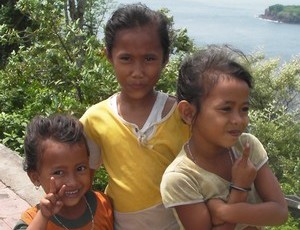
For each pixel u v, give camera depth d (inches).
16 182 172.2
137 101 87.2
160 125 86.3
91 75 197.2
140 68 84.0
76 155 83.2
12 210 154.7
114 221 88.8
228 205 76.2
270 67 582.6
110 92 195.3
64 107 197.3
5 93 261.0
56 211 78.9
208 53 79.5
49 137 83.0
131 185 85.4
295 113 478.6
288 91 584.4
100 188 175.0
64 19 229.5
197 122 79.0
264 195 81.0
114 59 86.1
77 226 85.1
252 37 1569.9
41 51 233.3
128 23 83.7
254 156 82.4
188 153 80.9
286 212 79.4
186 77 79.7
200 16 2288.4
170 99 88.8
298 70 587.2
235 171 76.7
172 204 78.7
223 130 76.0
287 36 1744.6
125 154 86.0
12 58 262.8
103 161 90.2
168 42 87.1
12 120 235.3
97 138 89.7
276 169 384.5
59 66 220.7
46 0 222.4
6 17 391.2
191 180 79.0
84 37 226.7
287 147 425.4
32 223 78.5
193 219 78.1
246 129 87.5
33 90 251.4
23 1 222.5
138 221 86.0
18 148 220.7
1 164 185.8
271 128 419.5
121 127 87.0
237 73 76.7
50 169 82.6
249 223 75.9
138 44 83.2
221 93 75.6
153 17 85.0
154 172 85.1
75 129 84.4
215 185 78.7
